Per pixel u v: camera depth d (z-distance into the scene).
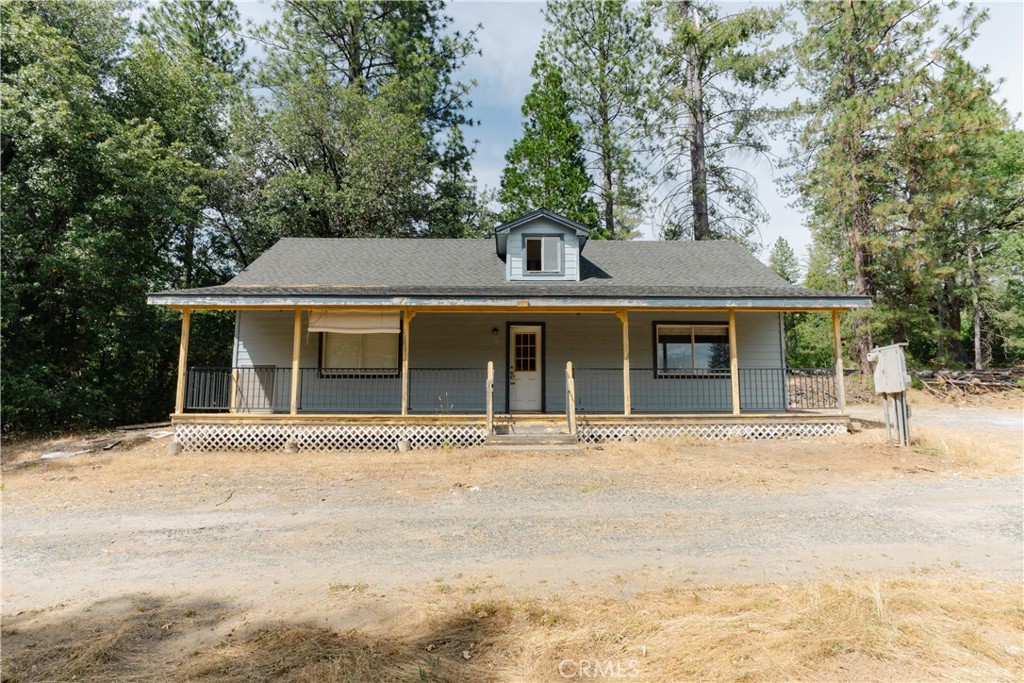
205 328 20.16
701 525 5.88
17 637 3.52
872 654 3.13
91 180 14.77
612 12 24.23
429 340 13.77
